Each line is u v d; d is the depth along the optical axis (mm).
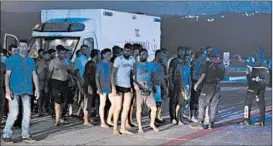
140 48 10008
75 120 10945
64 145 8188
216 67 9805
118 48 9930
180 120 10547
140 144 8312
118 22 14203
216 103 9914
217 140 8695
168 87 10469
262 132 9555
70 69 10648
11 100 8281
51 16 14297
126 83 9086
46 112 11750
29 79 8352
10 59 8219
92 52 10344
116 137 8945
